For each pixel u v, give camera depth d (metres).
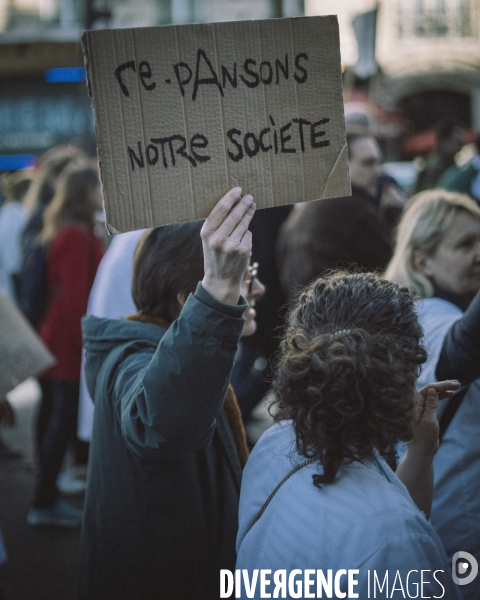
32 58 14.15
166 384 1.40
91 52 1.35
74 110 14.23
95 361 1.85
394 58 20.02
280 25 1.47
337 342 1.33
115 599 1.73
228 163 1.44
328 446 1.31
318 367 1.30
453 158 5.76
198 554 1.71
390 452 1.36
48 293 4.07
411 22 19.97
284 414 1.42
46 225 4.14
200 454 1.74
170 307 1.88
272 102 1.47
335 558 1.24
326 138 1.52
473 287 2.31
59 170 5.02
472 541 2.00
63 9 18.38
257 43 1.46
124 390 1.63
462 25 19.97
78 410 3.92
